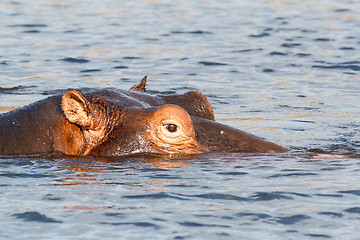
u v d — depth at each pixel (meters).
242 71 37.22
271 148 18.75
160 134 18.00
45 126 18.36
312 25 55.53
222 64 39.16
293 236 12.85
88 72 36.50
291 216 13.91
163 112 17.98
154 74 36.25
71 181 16.28
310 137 21.80
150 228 13.29
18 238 12.73
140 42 47.22
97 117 18.11
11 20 57.97
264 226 13.40
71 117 17.83
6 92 30.61
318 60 40.25
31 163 17.70
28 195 15.27
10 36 49.19
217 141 18.47
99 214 14.05
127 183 16.11
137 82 33.91
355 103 29.34
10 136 18.44
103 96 18.58
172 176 16.62
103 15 62.88
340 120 25.56
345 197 14.99
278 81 34.59
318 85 33.59
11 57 40.62
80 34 50.72
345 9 65.81
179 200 14.94
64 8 67.88
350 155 18.62
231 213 14.12
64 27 54.47
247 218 13.84
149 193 15.38
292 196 15.11
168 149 18.09
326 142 20.80
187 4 71.94
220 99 30.16
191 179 16.39
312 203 14.66
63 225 13.43
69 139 18.31
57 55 41.56
